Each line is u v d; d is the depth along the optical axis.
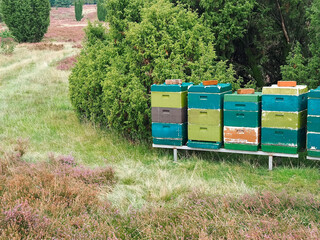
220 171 6.64
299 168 6.61
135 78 8.23
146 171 6.76
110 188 5.93
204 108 6.88
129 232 4.36
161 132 7.33
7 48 28.98
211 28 9.65
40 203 4.93
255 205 4.79
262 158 7.22
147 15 8.59
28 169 6.36
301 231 3.89
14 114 11.41
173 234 4.12
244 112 6.61
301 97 6.45
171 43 8.35
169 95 7.11
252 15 9.96
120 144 8.42
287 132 6.39
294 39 10.01
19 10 34.19
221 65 8.51
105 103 9.00
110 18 9.69
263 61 10.04
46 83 17.16
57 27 52.75
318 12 8.17
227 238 3.90
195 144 7.08
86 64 10.55
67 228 4.30
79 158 7.64
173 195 5.63
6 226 4.16
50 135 9.32
